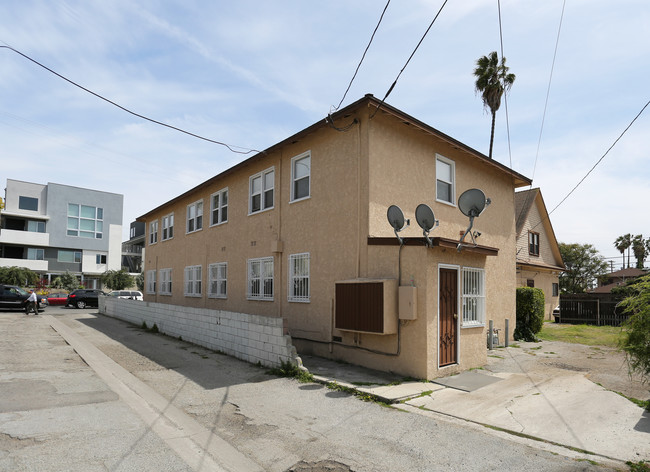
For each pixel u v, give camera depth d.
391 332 8.58
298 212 12.18
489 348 12.55
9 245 45.47
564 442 5.14
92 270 49.06
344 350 10.02
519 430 5.55
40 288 41.03
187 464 4.55
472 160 13.54
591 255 41.50
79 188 49.00
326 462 4.64
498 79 23.22
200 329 13.17
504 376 8.65
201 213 18.84
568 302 21.83
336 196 10.84
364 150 10.13
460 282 9.30
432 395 7.23
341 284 9.55
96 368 9.49
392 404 6.75
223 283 16.31
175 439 5.29
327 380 8.12
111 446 5.00
